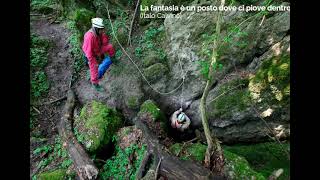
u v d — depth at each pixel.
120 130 5.84
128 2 8.45
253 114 5.55
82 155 5.32
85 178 5.07
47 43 7.78
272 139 5.49
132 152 5.43
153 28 7.46
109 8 8.37
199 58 6.33
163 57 6.88
